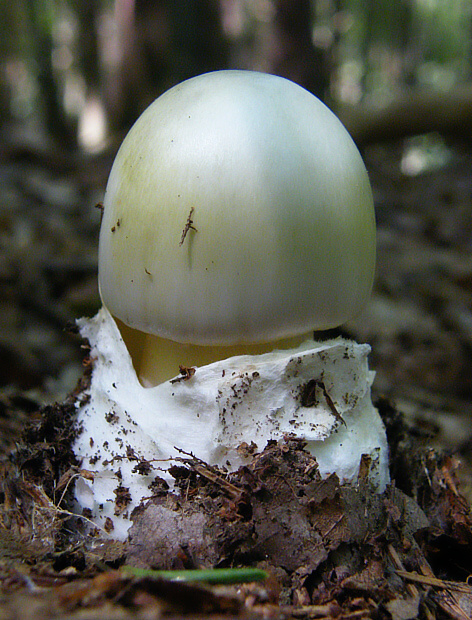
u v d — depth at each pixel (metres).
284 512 0.07
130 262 0.08
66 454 0.09
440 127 0.45
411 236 0.32
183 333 0.08
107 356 0.09
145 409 0.08
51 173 0.35
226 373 0.08
